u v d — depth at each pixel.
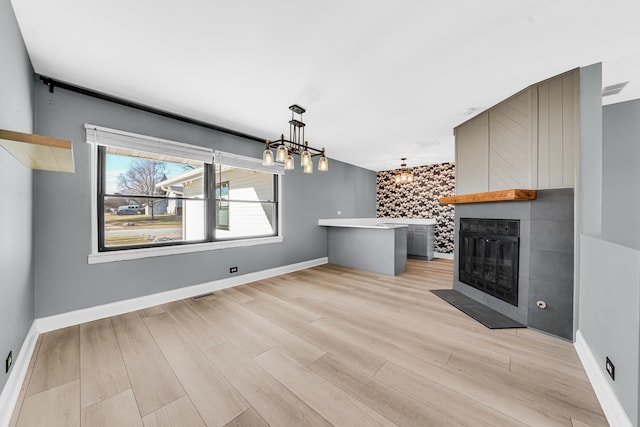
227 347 1.90
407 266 4.86
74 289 2.27
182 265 3.00
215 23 1.52
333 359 1.75
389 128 3.40
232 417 1.25
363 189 6.29
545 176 2.16
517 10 1.40
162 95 2.43
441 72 2.05
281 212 4.23
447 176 5.68
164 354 1.80
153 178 4.24
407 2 1.35
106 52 1.79
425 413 1.26
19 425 1.19
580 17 1.44
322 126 3.33
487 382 1.50
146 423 1.21
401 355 1.79
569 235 2.00
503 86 2.28
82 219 2.30
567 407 1.30
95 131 2.33
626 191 2.29
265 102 2.60
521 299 2.28
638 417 1.02
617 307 1.24
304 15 1.45
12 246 1.46
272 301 2.91
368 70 2.02
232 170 5.62
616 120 2.36
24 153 1.20
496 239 2.58
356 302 2.88
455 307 2.71
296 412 1.28
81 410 1.29
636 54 1.79
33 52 1.78
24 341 1.72
